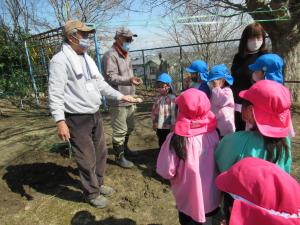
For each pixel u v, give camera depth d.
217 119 3.07
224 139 2.13
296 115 6.63
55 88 3.06
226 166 2.09
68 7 11.57
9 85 10.77
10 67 10.97
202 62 3.79
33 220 3.29
